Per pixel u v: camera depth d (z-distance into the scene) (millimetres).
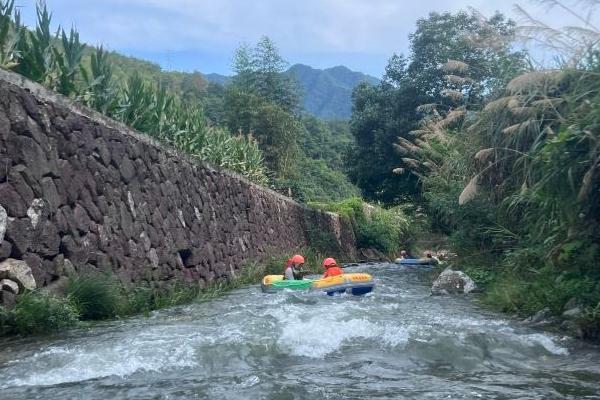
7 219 6648
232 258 15211
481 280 11938
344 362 4961
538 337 5980
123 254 9422
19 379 4406
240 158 18750
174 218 11828
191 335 5898
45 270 7285
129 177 10094
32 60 8070
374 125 27172
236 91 32594
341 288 11391
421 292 12109
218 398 3904
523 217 10070
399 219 36750
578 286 6980
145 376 4496
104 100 9883
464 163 11789
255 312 8008
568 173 6523
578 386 4223
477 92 13508
